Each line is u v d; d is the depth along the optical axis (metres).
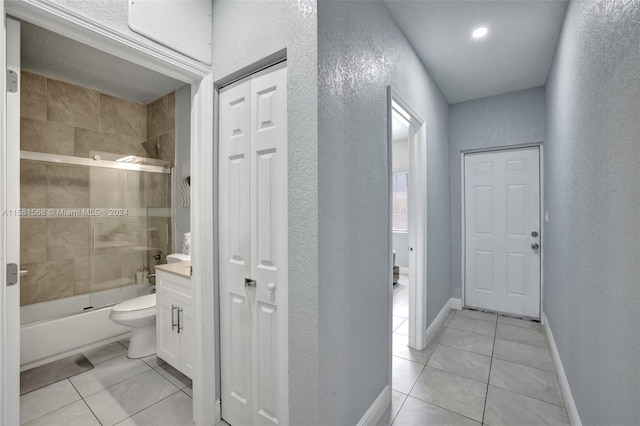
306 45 1.20
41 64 2.53
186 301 1.94
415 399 1.83
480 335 2.76
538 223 3.12
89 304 2.76
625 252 0.99
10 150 1.14
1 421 1.04
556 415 1.69
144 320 2.34
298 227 1.23
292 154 1.24
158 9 1.39
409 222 2.56
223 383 1.66
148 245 3.15
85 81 2.86
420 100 2.44
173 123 3.11
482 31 2.10
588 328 1.40
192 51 1.53
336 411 1.31
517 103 3.14
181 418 1.71
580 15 1.56
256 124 1.46
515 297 3.25
